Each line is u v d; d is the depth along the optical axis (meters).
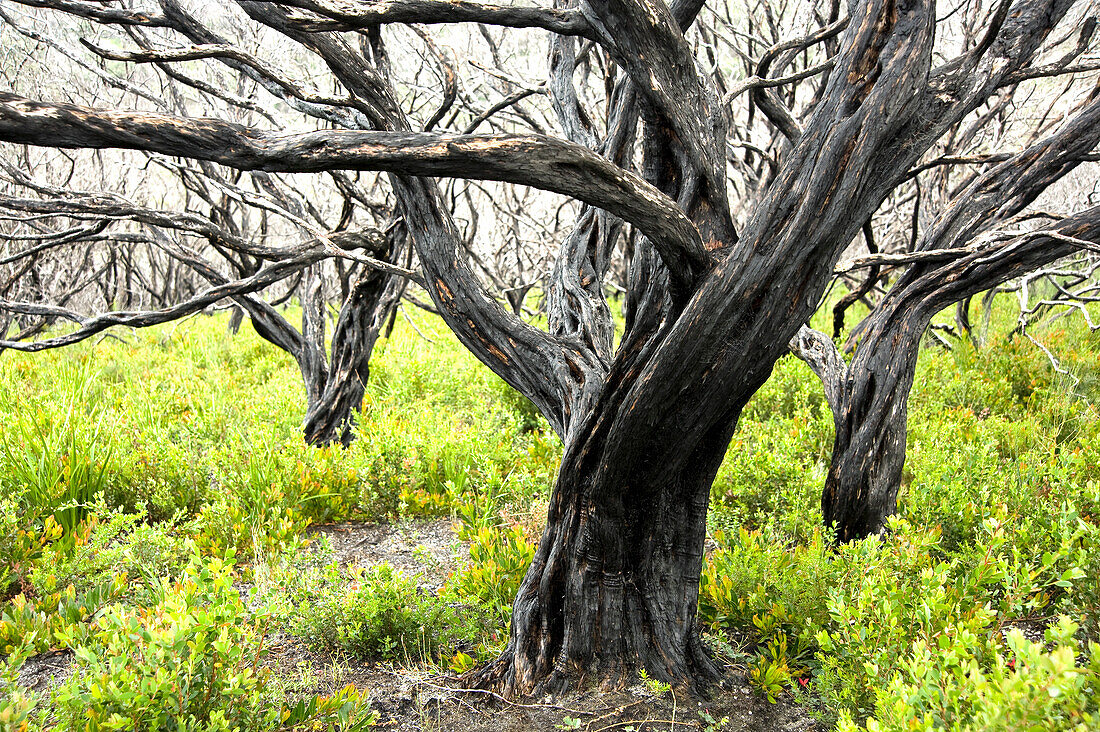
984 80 2.25
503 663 2.74
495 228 12.91
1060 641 1.61
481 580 3.34
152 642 1.92
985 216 3.62
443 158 1.61
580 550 2.52
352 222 5.83
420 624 3.07
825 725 2.50
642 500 2.40
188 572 2.17
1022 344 7.56
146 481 4.48
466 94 5.22
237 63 3.24
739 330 2.03
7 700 2.20
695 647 2.71
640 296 2.35
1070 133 3.48
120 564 3.51
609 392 2.35
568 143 1.73
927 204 7.00
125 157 10.03
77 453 4.35
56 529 3.78
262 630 2.68
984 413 6.14
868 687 2.25
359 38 3.41
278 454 4.73
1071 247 3.18
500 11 2.03
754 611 3.03
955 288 3.55
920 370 6.89
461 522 4.38
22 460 4.24
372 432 5.30
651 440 2.22
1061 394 6.25
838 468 3.79
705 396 2.12
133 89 3.39
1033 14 2.41
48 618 3.10
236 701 2.07
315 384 5.85
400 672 2.89
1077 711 1.50
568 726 2.46
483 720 2.53
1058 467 4.22
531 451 5.25
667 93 2.05
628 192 1.84
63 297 9.71
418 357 8.41
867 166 1.92
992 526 2.64
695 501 2.53
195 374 8.42
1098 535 2.65
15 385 7.05
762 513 4.15
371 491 4.64
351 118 3.34
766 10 6.45
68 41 6.74
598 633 2.58
